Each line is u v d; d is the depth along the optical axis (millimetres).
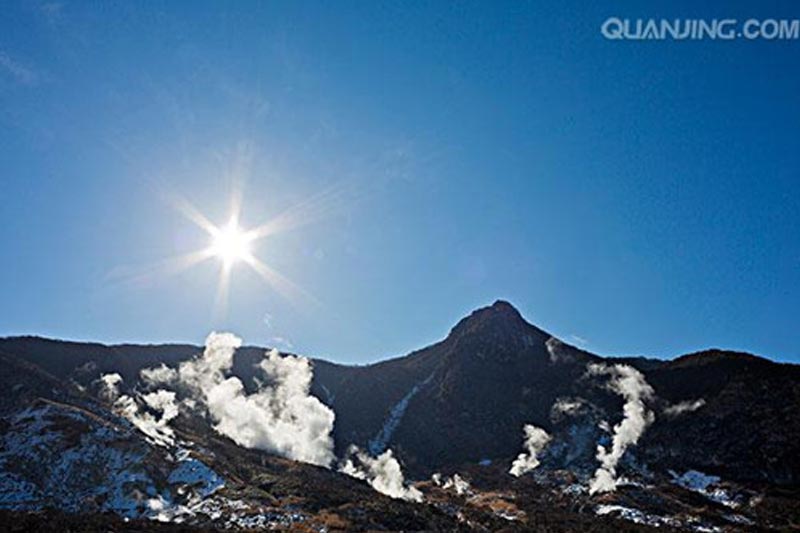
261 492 102500
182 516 92000
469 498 151375
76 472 100000
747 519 131375
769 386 186125
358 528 91062
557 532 114625
